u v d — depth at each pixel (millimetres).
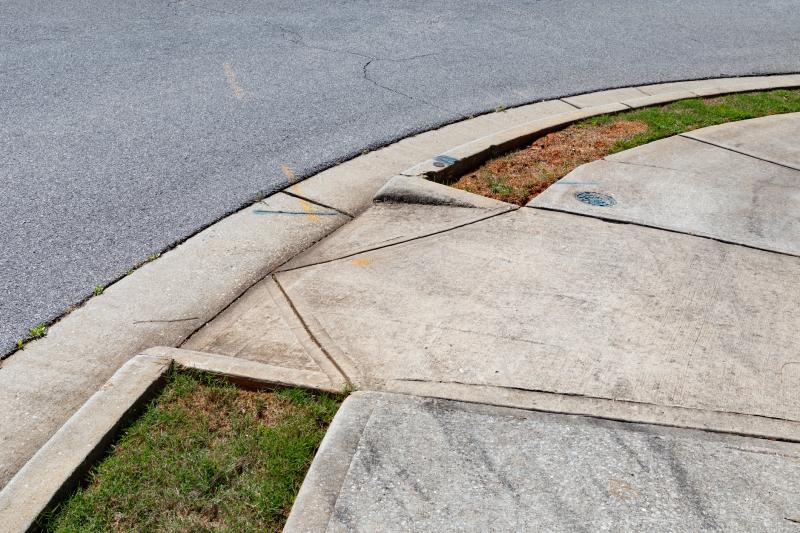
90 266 4156
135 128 5980
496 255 4207
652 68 7953
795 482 2701
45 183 5062
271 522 2574
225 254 4316
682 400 3096
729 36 9234
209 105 6484
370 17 9273
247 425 2988
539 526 2498
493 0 10312
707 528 2506
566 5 10258
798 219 4707
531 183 5164
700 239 4402
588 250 4262
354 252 4285
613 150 5750
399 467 2725
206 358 3305
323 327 3584
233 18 8969
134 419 3010
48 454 2752
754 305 3777
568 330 3541
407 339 3479
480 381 3189
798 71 8062
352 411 2988
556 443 2852
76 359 3420
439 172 5137
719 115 6594
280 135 5957
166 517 2584
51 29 8250
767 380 3234
